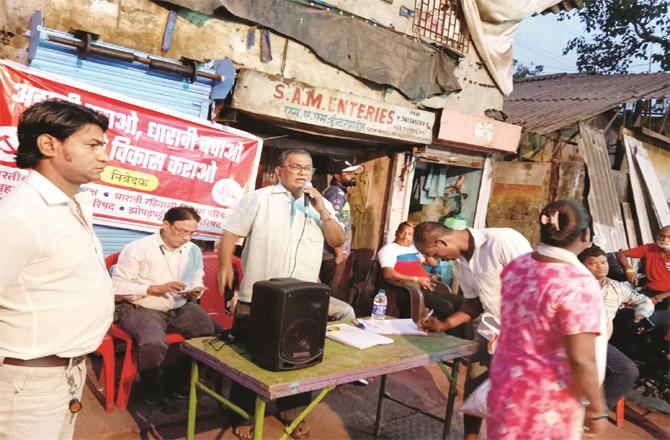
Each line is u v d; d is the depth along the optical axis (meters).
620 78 12.02
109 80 4.63
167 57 4.93
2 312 1.68
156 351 3.57
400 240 5.78
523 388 2.15
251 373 2.57
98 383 3.99
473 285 3.40
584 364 2.01
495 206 9.20
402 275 5.49
